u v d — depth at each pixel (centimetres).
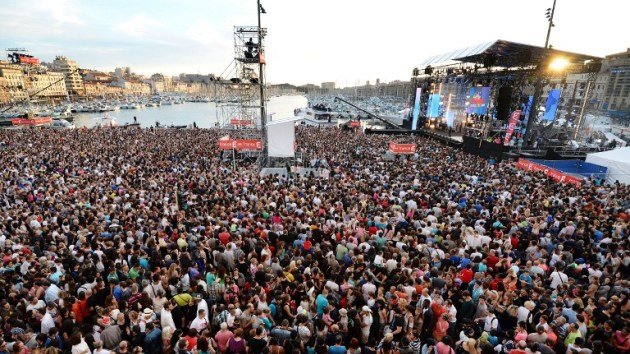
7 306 633
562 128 3572
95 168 2161
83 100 15912
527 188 1720
